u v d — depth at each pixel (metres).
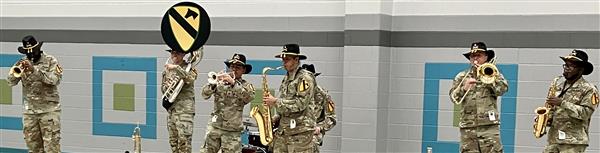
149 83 8.11
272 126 5.93
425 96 7.39
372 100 7.32
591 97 5.52
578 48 6.86
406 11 7.34
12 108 8.53
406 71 7.41
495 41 7.10
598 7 6.78
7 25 8.44
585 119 5.56
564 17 6.88
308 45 7.61
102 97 8.30
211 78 6.50
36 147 7.04
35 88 6.81
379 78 7.30
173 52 6.85
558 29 6.91
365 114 7.36
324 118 6.78
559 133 5.64
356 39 7.31
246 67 6.76
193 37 6.43
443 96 7.32
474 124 5.94
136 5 8.05
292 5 7.64
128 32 8.10
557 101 5.52
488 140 5.90
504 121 7.23
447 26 7.23
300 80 5.68
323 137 7.66
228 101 6.52
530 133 7.14
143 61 8.09
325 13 7.54
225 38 7.86
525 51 7.03
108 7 8.15
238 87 6.47
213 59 7.91
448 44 7.23
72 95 8.38
